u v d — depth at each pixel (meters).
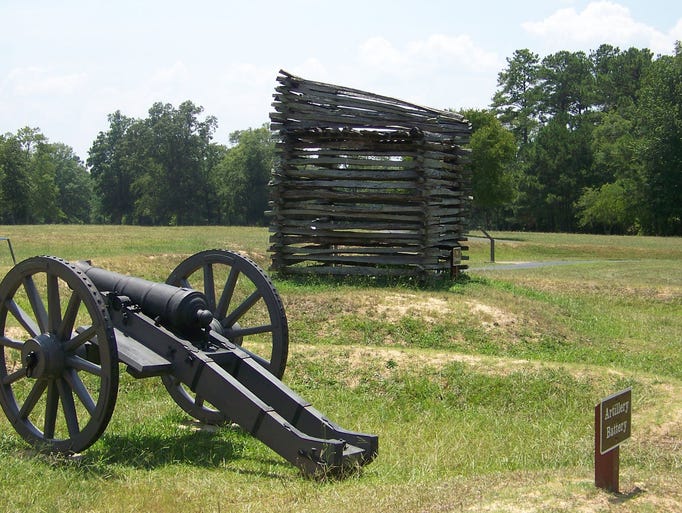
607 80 89.75
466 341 14.07
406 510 5.41
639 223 65.56
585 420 9.84
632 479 6.16
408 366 11.27
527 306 16.70
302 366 11.33
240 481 6.64
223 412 7.19
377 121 18.81
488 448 8.30
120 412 9.34
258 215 94.62
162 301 7.82
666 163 61.91
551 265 30.36
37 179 102.69
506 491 5.76
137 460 7.33
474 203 63.84
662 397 10.44
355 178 19.00
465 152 21.00
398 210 18.70
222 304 8.84
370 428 9.08
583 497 5.55
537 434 9.09
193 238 33.66
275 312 8.50
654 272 26.92
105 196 108.00
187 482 6.60
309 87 19.02
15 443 7.81
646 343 15.38
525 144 87.56
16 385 9.94
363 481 6.56
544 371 11.20
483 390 10.75
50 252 26.23
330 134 19.02
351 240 19.03
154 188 91.44
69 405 7.49
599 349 14.48
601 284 22.34
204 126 94.44
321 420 7.15
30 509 5.77
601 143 78.31
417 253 18.59
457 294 17.03
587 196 70.88
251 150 92.75
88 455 7.46
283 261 19.47
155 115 93.12
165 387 9.80
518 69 93.12
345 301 15.27
